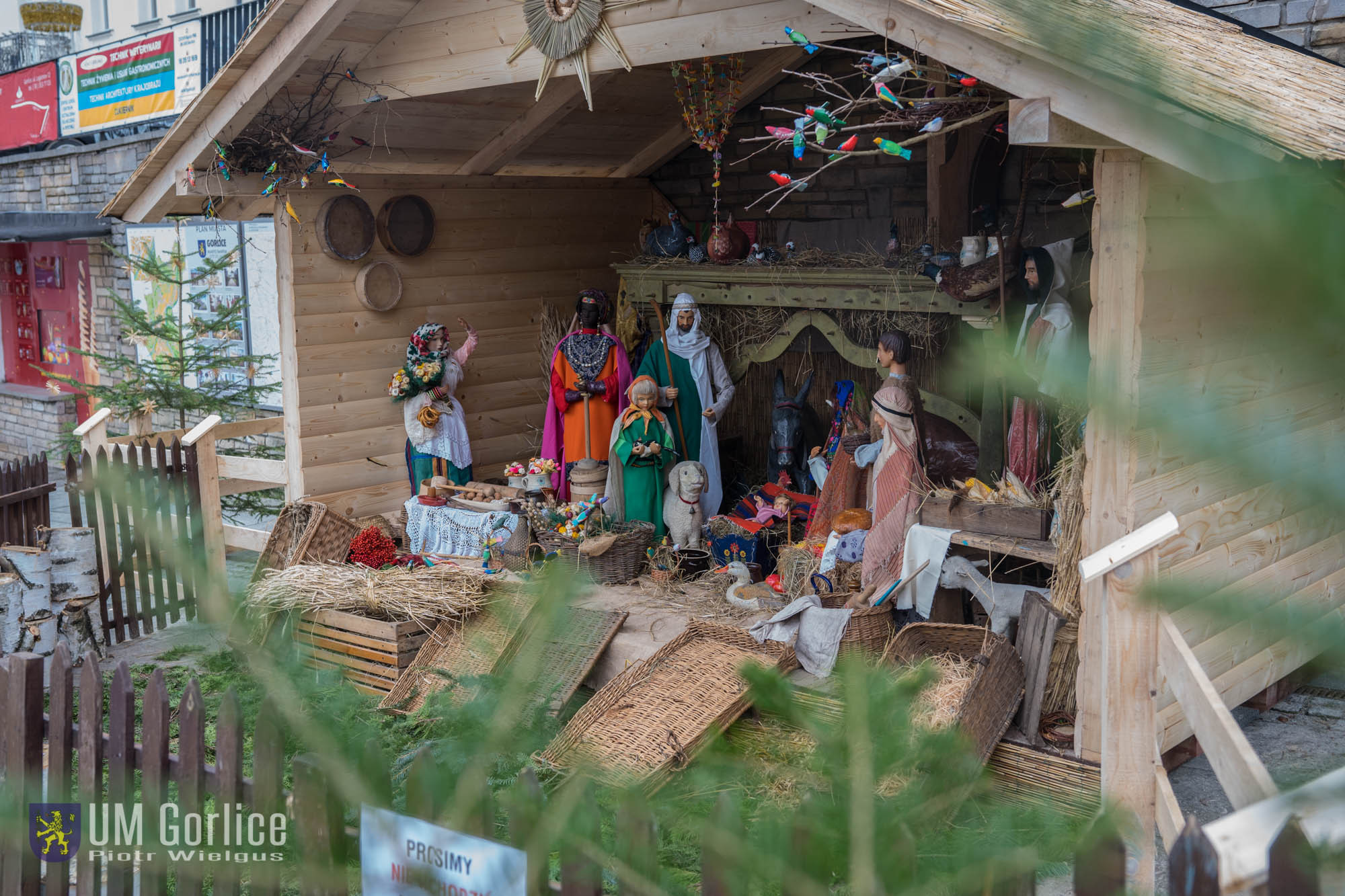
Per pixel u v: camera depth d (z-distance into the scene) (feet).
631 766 15.43
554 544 23.34
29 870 11.04
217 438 27.94
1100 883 5.43
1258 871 4.62
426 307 28.66
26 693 11.07
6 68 56.75
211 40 40.42
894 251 24.98
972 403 23.88
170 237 37.86
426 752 6.81
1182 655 9.67
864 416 24.84
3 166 52.21
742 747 15.60
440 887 6.48
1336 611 2.64
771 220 30.27
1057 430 19.48
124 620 23.18
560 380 26.68
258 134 24.97
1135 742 11.05
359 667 20.38
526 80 21.27
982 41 13.32
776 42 17.57
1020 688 16.51
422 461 27.68
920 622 18.10
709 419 26.96
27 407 50.62
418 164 28.73
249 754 15.28
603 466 26.50
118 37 54.75
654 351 27.12
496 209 29.73
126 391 32.53
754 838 5.16
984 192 25.22
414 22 22.81
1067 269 19.54
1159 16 15.55
